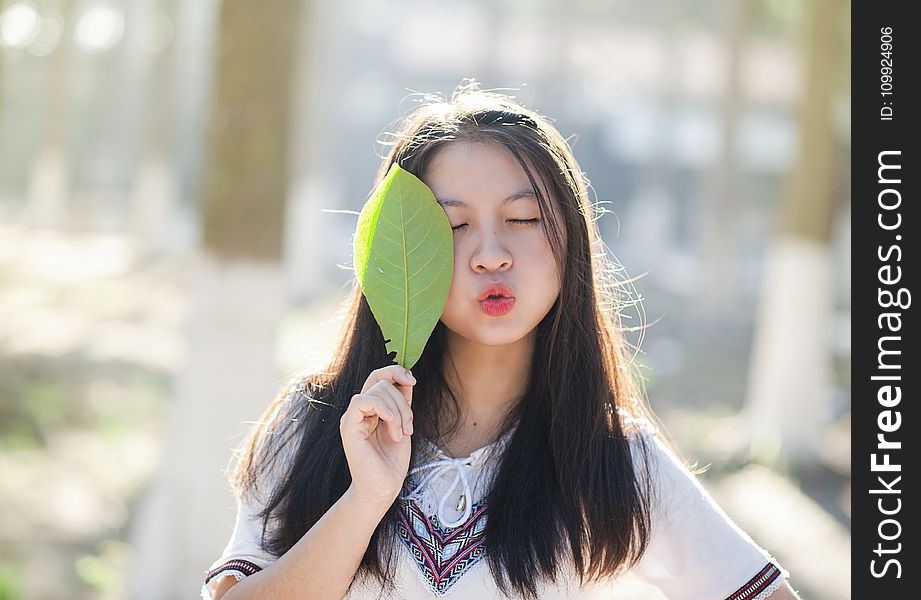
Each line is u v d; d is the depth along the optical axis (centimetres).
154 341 1445
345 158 3212
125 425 991
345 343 212
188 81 3384
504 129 202
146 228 2381
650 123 3006
